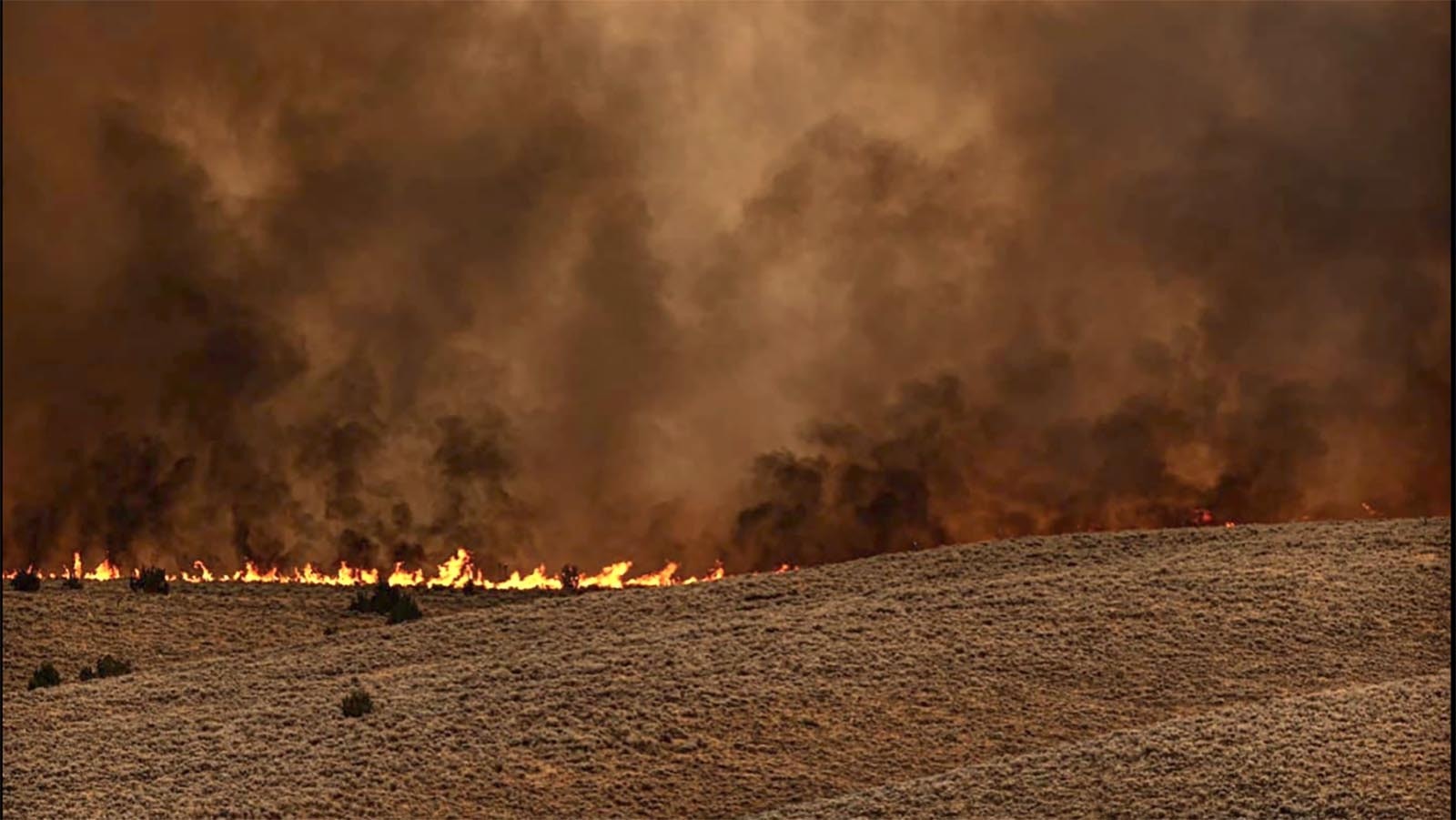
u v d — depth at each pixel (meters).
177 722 66.62
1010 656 68.12
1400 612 72.94
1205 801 45.31
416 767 57.44
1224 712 55.66
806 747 58.44
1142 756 49.91
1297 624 71.38
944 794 49.22
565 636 81.44
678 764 57.12
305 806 54.00
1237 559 85.69
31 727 68.12
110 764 60.34
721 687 65.00
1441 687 55.56
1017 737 58.69
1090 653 68.19
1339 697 55.41
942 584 85.12
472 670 71.69
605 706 63.12
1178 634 70.56
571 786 55.38
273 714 66.19
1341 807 43.34
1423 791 43.97
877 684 64.88
